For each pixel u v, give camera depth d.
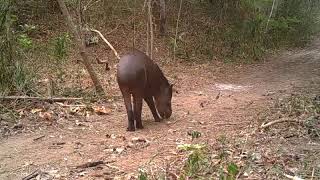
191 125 8.34
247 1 22.92
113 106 9.71
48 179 5.58
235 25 22.08
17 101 8.80
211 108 10.00
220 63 17.64
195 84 13.51
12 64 9.45
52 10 18.00
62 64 13.10
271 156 6.01
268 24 23.84
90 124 8.25
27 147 6.87
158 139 7.32
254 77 15.51
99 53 15.96
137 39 17.86
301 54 22.36
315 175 5.33
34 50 13.98
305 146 6.57
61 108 8.94
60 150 6.74
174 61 16.53
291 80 14.78
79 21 14.75
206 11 22.39
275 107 9.55
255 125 8.02
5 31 9.50
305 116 8.17
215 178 5.23
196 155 5.49
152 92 8.47
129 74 7.68
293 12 27.41
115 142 7.16
